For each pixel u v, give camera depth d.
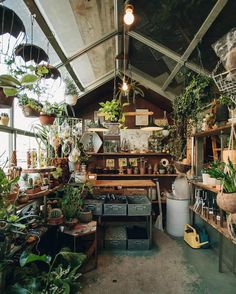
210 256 3.13
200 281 2.54
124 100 5.15
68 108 4.08
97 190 4.21
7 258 1.64
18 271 1.81
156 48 2.75
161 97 4.53
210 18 1.92
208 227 3.49
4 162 2.12
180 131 3.86
